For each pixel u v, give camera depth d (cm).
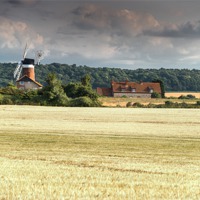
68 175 4812
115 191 3888
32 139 10138
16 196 3628
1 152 7688
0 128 13012
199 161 6731
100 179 4591
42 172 5012
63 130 12519
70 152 7812
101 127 13675
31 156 7062
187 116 19350
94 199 3566
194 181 4603
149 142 9712
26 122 15512
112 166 5819
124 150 8231
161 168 5681
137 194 3781
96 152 7862
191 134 11650
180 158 7094
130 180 4575
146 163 6291
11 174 4822
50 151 7950
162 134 11600
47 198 3569
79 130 12550
